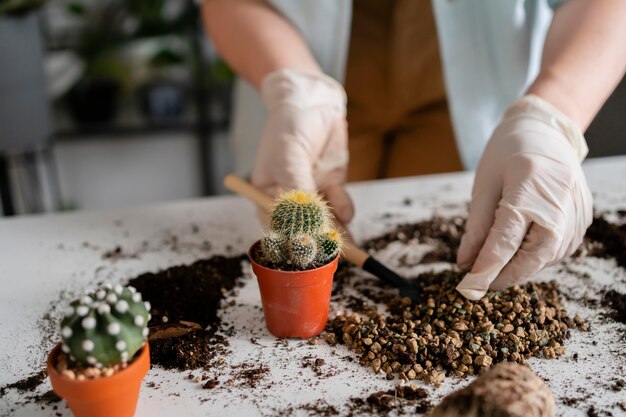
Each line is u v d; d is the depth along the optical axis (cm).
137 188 274
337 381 70
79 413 62
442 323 78
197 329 80
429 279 91
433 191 129
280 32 125
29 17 159
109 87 246
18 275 97
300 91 110
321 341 79
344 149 115
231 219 119
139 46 245
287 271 71
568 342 76
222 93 260
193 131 260
